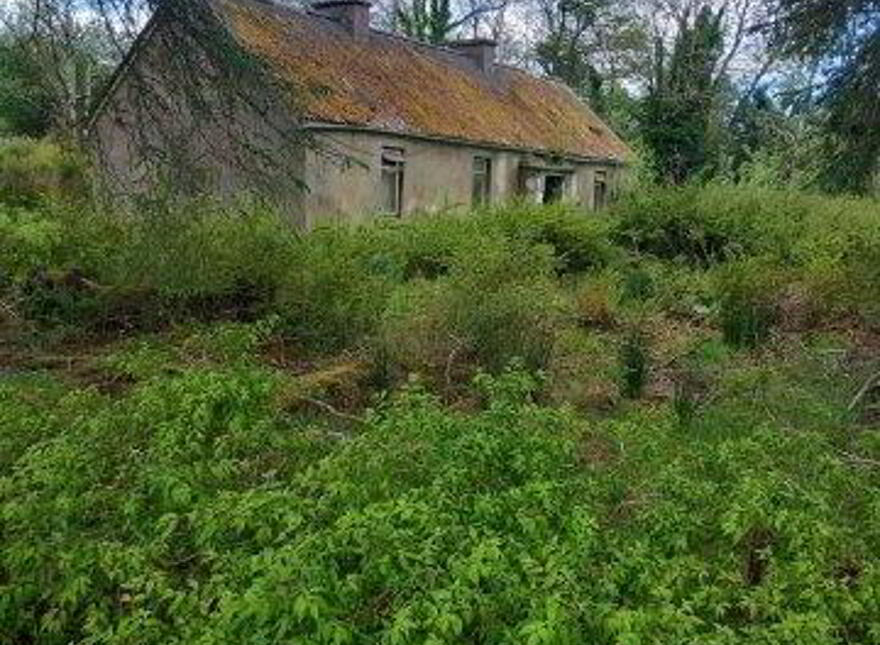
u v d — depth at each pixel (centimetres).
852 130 1056
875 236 1320
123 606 377
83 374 800
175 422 477
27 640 388
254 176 900
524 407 505
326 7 2209
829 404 754
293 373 818
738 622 345
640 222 1599
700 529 393
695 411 725
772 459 467
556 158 2506
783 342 1016
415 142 2039
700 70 3133
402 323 859
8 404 548
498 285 928
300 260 958
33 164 1374
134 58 820
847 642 338
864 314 1066
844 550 375
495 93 2550
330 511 381
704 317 1155
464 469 409
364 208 1883
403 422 462
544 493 385
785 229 1516
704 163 2930
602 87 3988
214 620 322
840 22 1006
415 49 2400
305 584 316
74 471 439
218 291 916
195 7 820
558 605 300
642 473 465
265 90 880
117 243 942
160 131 860
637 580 350
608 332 1059
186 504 412
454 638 298
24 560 387
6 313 931
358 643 307
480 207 1536
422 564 329
